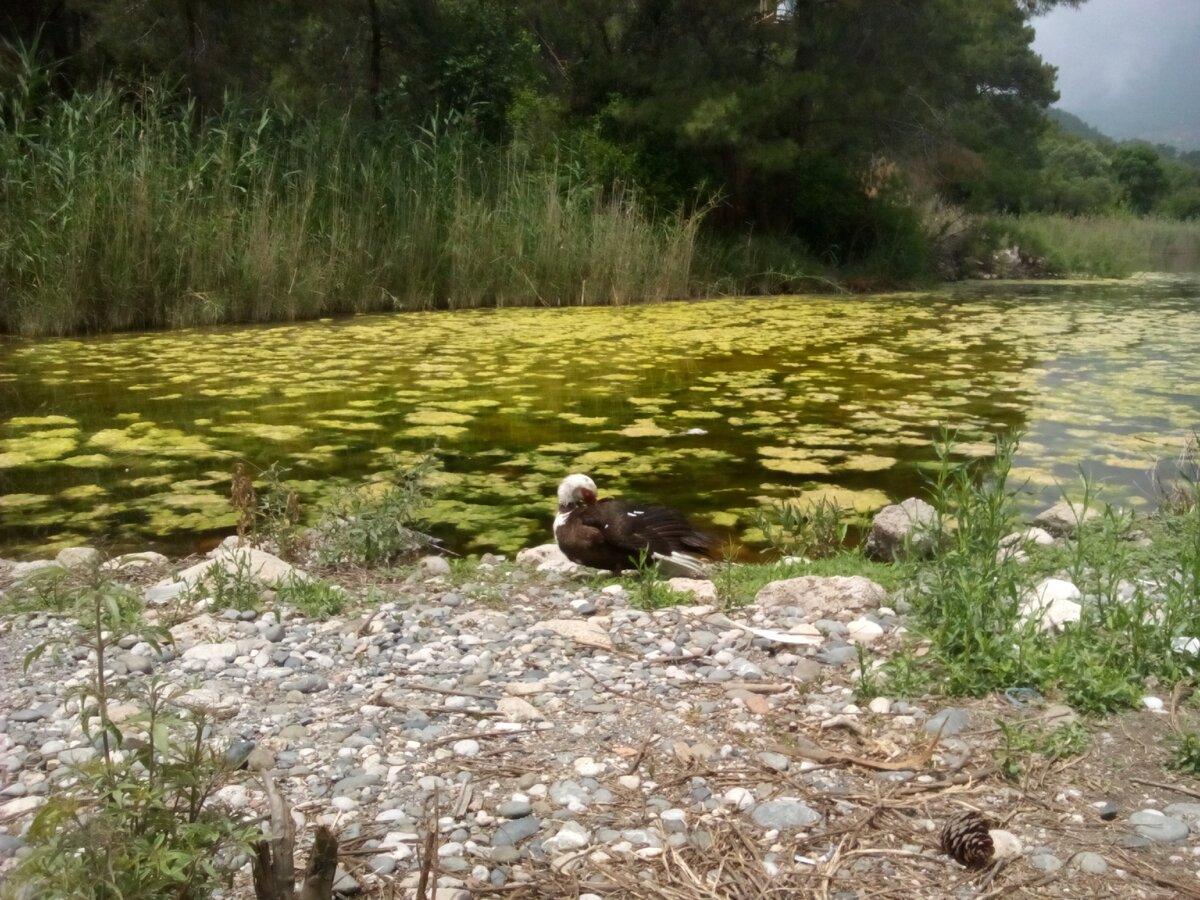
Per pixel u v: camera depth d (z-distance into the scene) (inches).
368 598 180.9
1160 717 125.4
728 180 846.5
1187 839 101.3
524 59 879.7
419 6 856.3
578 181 738.8
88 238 525.7
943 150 955.3
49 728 128.3
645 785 113.0
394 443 308.3
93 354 462.0
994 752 117.0
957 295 824.9
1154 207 2564.0
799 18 845.8
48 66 603.5
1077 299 798.5
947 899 93.8
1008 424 335.9
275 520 219.9
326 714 131.3
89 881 76.7
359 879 96.0
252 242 573.9
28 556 217.2
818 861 99.4
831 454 297.3
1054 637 146.8
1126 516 210.4
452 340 513.3
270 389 386.9
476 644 155.4
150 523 238.1
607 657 149.3
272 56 812.0
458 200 659.4
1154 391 393.7
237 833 82.1
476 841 102.7
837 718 126.2
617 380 411.5
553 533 231.0
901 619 162.1
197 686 121.3
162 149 577.0
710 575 197.8
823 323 603.5
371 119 816.9
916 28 853.2
